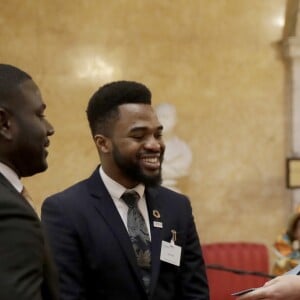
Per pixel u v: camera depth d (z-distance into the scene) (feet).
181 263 7.44
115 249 6.78
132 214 7.11
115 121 6.84
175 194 7.79
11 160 5.10
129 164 6.79
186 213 7.67
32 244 4.53
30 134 5.09
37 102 5.22
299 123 20.66
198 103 20.35
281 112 20.93
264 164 20.92
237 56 20.58
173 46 20.12
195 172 20.34
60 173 19.33
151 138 6.83
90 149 19.56
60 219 6.79
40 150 5.18
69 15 19.29
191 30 20.22
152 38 19.95
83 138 19.49
